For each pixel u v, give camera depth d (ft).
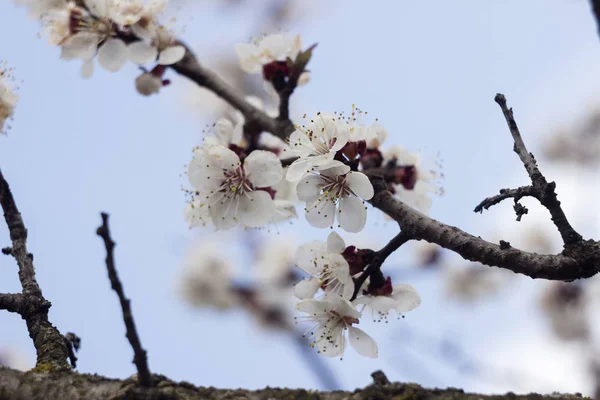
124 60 17.39
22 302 12.67
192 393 10.15
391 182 17.92
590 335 33.14
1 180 13.89
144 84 18.30
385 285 13.98
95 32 17.39
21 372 10.44
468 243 12.48
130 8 17.30
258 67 18.53
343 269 13.71
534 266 11.92
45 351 11.79
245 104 18.10
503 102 13.20
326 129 13.85
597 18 9.91
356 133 13.93
